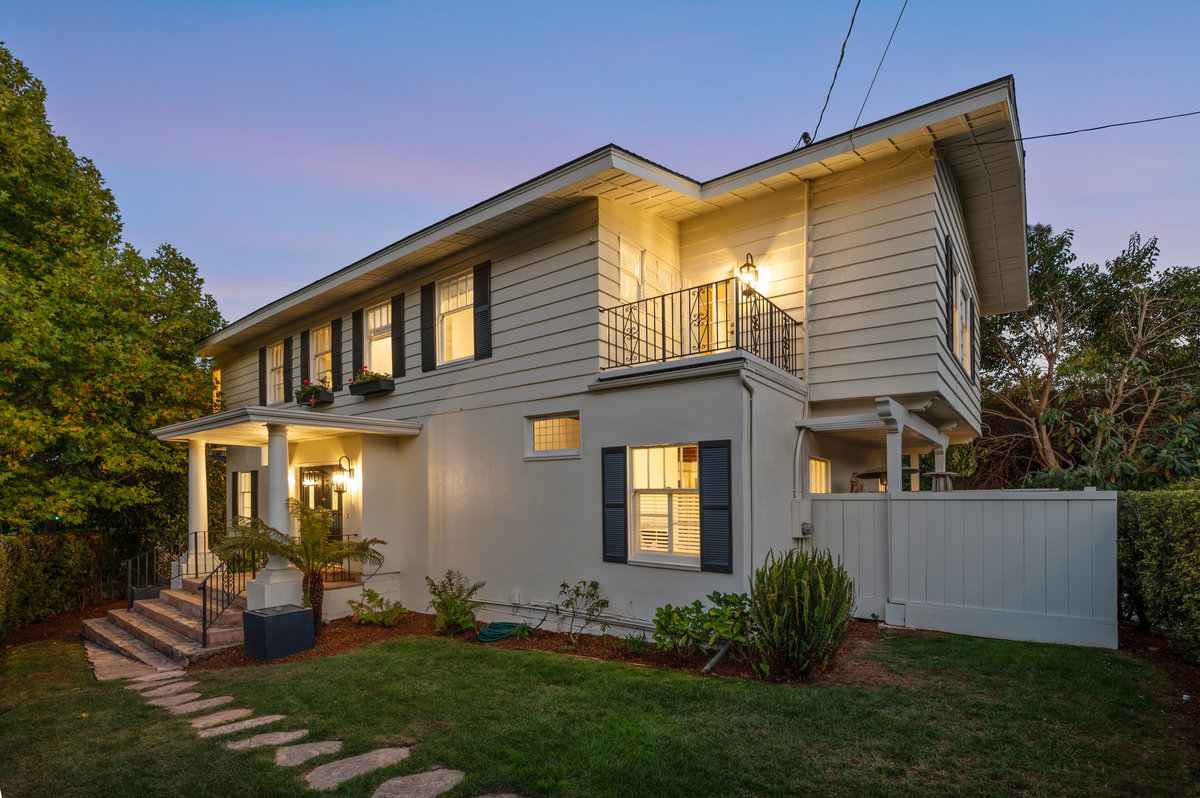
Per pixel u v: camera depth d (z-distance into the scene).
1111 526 6.21
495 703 5.12
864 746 4.00
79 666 7.84
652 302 9.30
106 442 12.22
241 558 10.41
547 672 5.98
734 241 9.34
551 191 8.20
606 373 8.19
